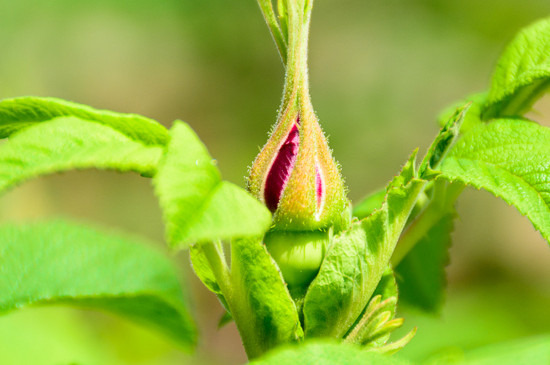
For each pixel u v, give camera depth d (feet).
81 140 0.61
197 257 0.64
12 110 0.63
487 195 2.51
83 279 0.76
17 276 0.76
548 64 0.71
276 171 0.63
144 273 0.78
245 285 0.63
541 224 0.63
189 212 0.57
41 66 2.59
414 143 2.63
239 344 1.95
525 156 0.65
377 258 0.63
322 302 0.63
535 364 0.54
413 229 0.71
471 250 2.46
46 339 0.82
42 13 2.54
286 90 0.63
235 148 2.72
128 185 2.65
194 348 0.78
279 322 0.63
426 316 0.76
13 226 0.78
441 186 0.71
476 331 1.17
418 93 2.71
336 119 2.70
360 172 2.59
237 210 0.58
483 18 2.67
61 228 0.78
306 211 0.63
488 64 2.67
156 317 0.77
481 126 0.67
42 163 0.60
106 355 0.92
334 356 0.57
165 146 0.61
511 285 2.39
